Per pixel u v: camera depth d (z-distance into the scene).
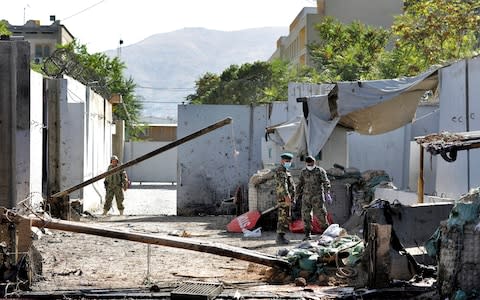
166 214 30.28
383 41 54.28
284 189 18.00
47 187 24.59
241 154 30.56
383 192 20.94
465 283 10.00
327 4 75.44
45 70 26.34
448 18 38.72
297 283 11.81
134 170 62.31
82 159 26.12
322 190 18.20
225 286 11.73
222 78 77.38
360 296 10.59
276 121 30.73
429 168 20.27
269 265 12.44
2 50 16.36
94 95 32.56
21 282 11.27
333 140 24.50
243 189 28.44
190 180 30.02
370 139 28.17
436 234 10.92
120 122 54.75
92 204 30.81
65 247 16.67
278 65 70.00
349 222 21.06
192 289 10.74
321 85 30.11
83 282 12.18
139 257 15.30
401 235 12.28
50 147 24.67
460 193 17.45
